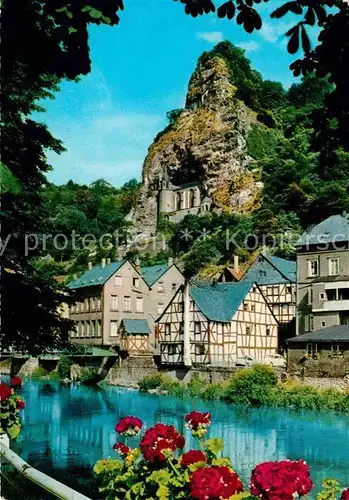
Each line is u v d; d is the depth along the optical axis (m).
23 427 30.97
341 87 6.23
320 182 93.50
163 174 133.00
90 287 67.00
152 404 41.44
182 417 34.88
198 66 143.38
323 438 28.42
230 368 46.25
